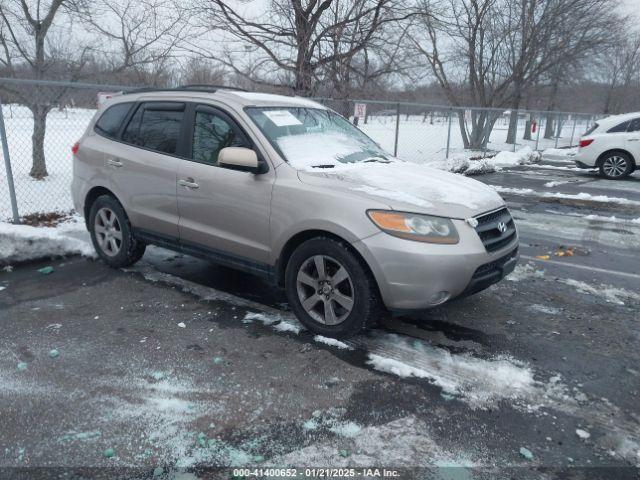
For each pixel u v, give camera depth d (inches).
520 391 128.2
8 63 381.1
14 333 153.6
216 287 193.8
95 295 184.4
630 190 470.6
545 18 868.6
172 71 468.8
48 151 414.6
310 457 102.3
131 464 99.4
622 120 545.3
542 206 386.6
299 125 178.9
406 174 166.9
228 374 132.2
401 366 136.6
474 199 154.8
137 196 193.8
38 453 101.8
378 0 432.1
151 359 139.3
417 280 135.5
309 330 156.4
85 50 418.3
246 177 161.9
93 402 119.2
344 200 143.1
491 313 176.7
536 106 1247.5
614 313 180.1
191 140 179.8
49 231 227.9
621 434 112.7
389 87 524.7
